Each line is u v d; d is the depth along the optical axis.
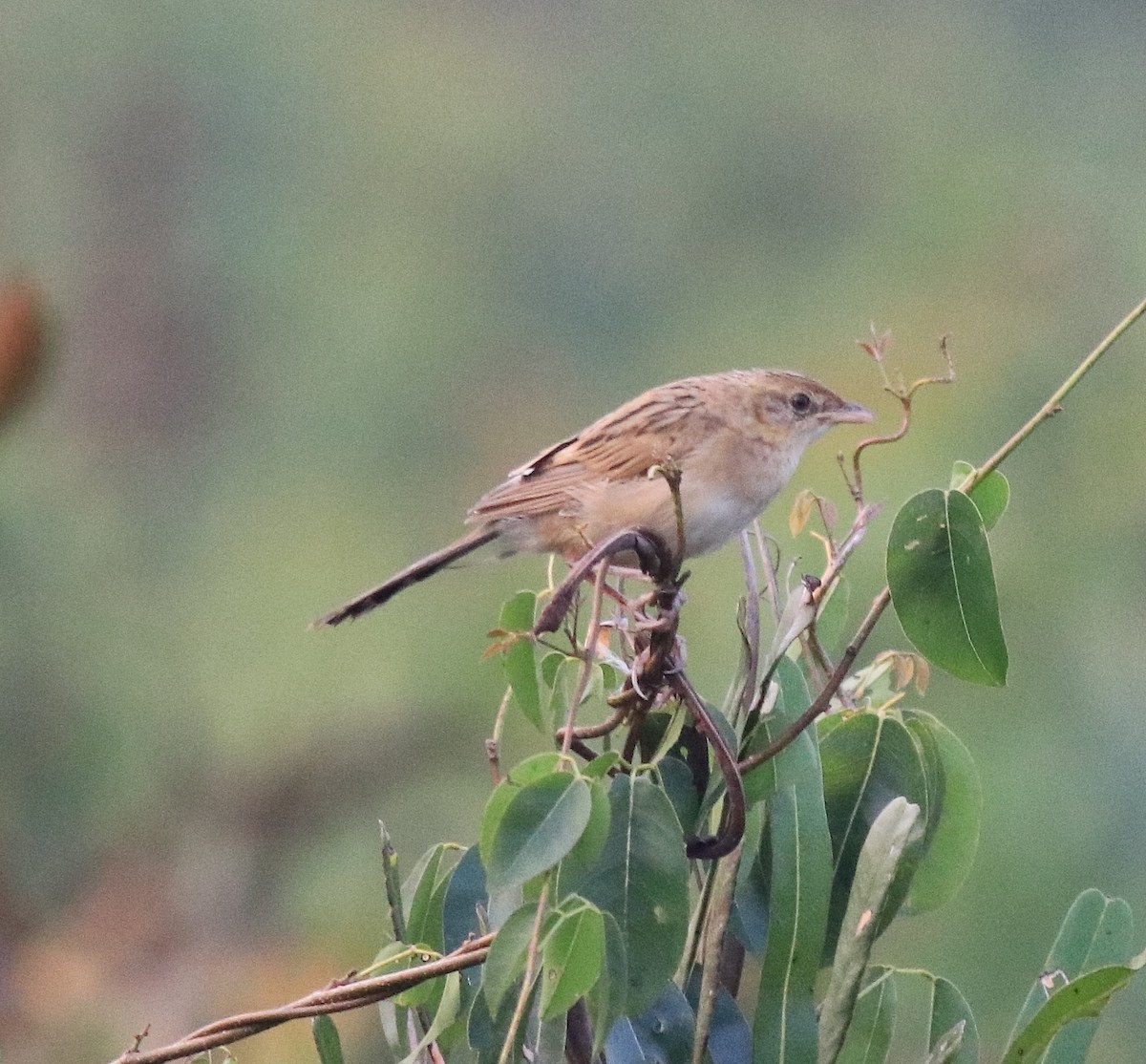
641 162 20.31
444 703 12.77
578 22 21.09
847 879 5.30
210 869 11.35
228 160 20.33
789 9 20.67
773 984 4.93
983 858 10.42
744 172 19.94
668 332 19.20
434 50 20.95
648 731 5.17
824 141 20.08
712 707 5.00
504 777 4.65
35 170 20.08
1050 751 10.97
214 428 18.52
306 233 19.94
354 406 18.33
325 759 12.32
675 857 4.65
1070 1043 5.32
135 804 12.22
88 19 20.42
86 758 12.62
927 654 5.05
